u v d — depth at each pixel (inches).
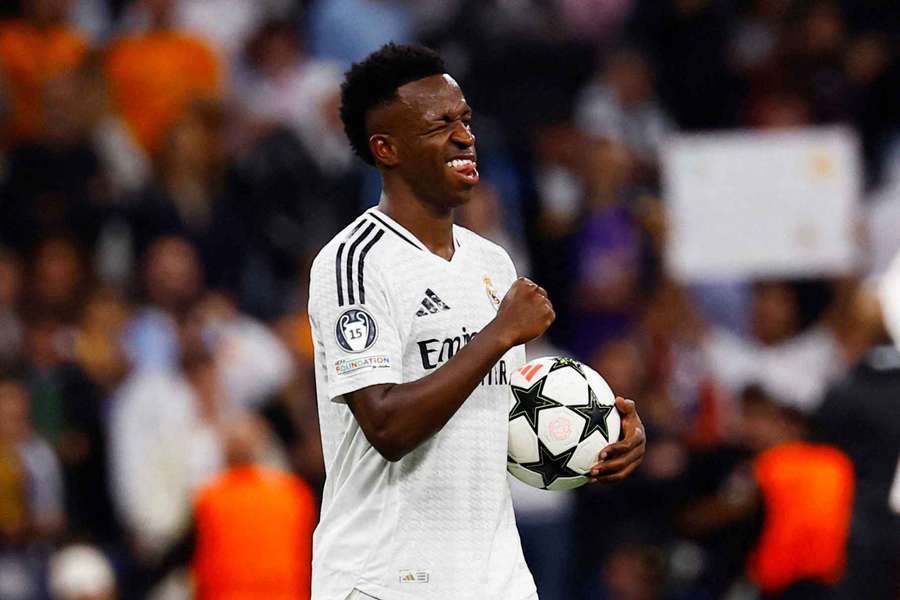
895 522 1207.6
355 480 716.7
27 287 1632.6
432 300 715.4
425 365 711.7
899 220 1834.4
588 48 2001.7
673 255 1487.5
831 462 1326.3
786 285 1763.0
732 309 1768.0
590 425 728.3
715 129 2025.1
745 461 1422.2
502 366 731.4
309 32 2025.1
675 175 1487.5
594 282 1736.0
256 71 1924.2
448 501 708.7
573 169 1897.1
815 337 1690.5
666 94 2039.9
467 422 714.2
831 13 2074.3
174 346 1608.0
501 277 750.5
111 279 1676.9
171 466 1491.1
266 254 1739.7
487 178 1807.3
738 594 1358.3
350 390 690.8
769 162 1476.4
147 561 1380.4
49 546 1455.5
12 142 1822.1
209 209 1727.4
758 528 1336.1
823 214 1470.2
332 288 707.4
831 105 2025.1
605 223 1763.0
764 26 2132.1
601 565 1459.2
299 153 1784.0
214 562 1312.7
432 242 728.3
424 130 716.0
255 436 1332.4
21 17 1897.1
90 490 1517.0
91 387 1546.5
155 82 1891.0
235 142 1850.4
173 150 1737.2
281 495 1325.0
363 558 707.4
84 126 1814.7
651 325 1625.2
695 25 2058.3
